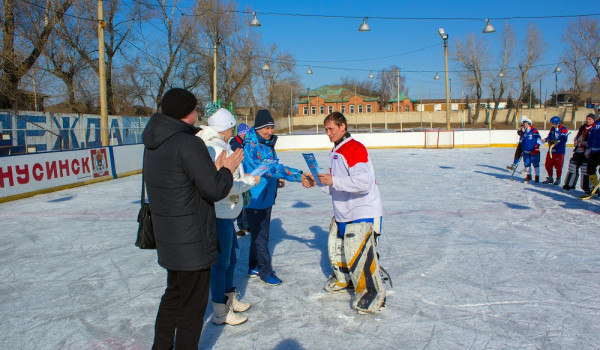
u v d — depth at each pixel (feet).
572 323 10.27
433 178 38.88
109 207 27.96
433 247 16.97
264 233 13.14
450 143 81.61
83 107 90.02
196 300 7.86
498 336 9.70
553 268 14.21
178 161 7.31
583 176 28.02
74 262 16.31
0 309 12.07
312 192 32.42
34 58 69.72
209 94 122.31
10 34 63.82
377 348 9.33
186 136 7.44
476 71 176.04
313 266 14.97
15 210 27.55
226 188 7.61
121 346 9.80
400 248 16.92
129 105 110.83
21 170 32.55
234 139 15.55
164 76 110.32
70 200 31.09
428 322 10.50
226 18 122.01
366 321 10.66
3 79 64.23
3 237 20.47
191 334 7.86
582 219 21.34
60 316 11.50
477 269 14.25
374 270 10.85
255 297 12.37
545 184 34.40
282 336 9.99
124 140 67.92
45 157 35.14
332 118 10.93
